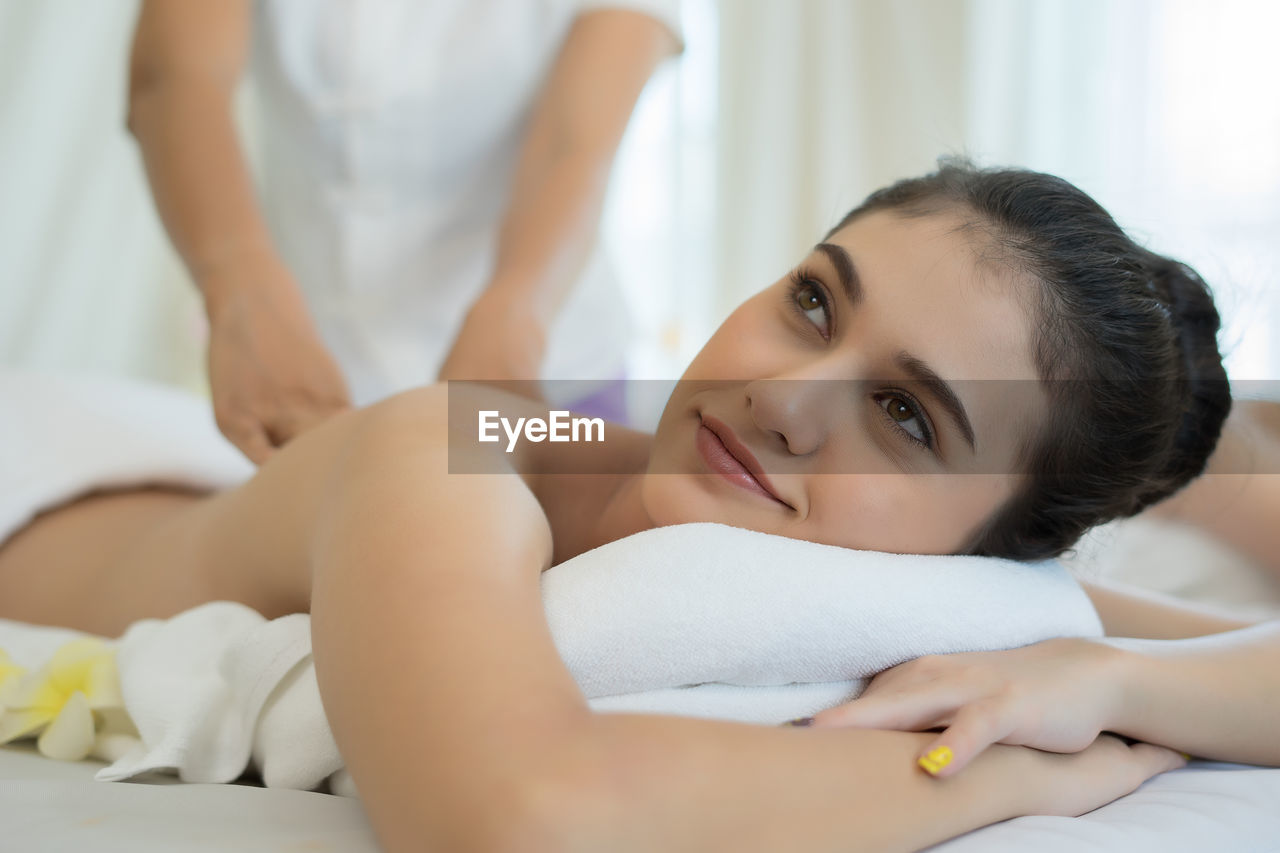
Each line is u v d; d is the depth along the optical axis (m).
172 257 2.43
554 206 1.18
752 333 0.77
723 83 2.73
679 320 2.77
